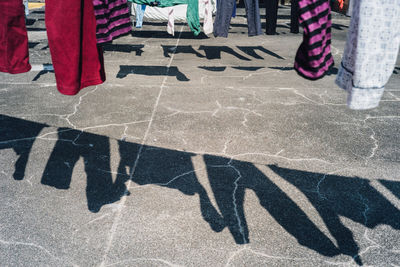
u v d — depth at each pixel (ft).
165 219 9.23
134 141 13.26
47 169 11.35
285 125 14.83
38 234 8.58
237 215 9.42
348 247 8.36
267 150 12.80
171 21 18.72
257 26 14.92
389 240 8.61
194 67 22.90
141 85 19.38
